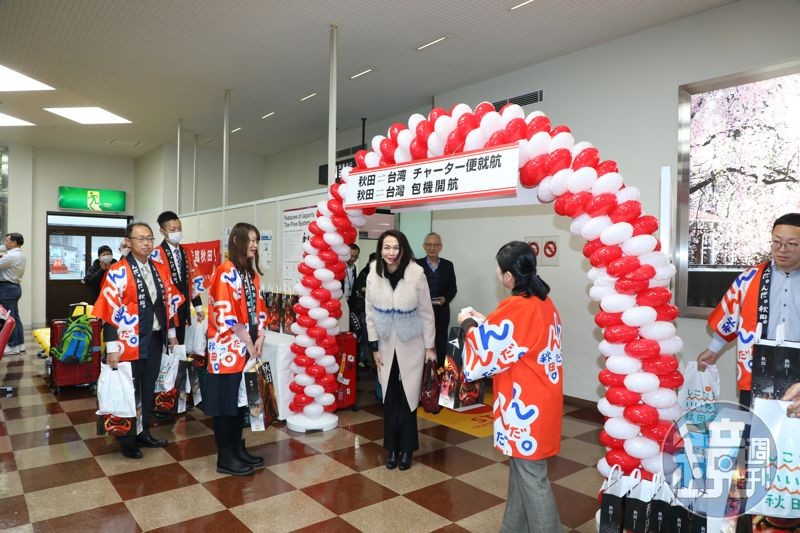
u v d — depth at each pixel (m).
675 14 4.03
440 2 3.95
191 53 5.02
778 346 2.03
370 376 5.93
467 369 2.03
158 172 9.42
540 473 2.01
